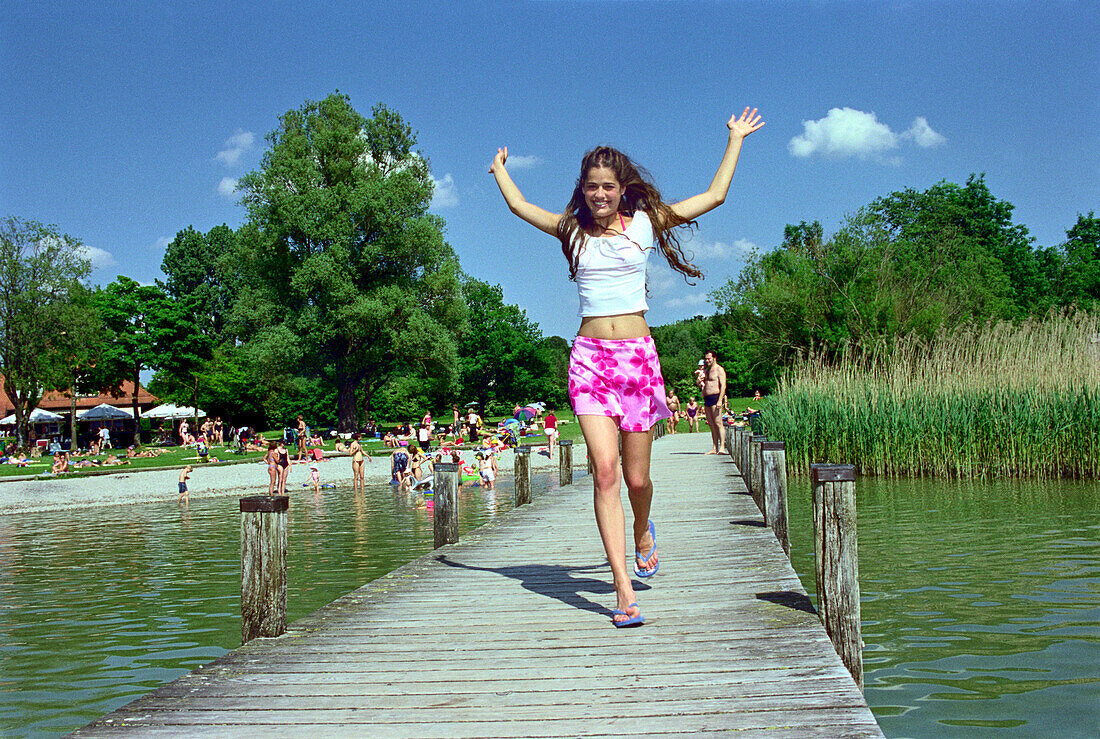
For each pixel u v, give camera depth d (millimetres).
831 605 4242
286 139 48344
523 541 7609
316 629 4602
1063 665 5656
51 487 28375
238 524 17312
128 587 10312
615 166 4152
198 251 87125
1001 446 17469
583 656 3857
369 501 21453
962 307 41438
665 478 13125
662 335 95125
